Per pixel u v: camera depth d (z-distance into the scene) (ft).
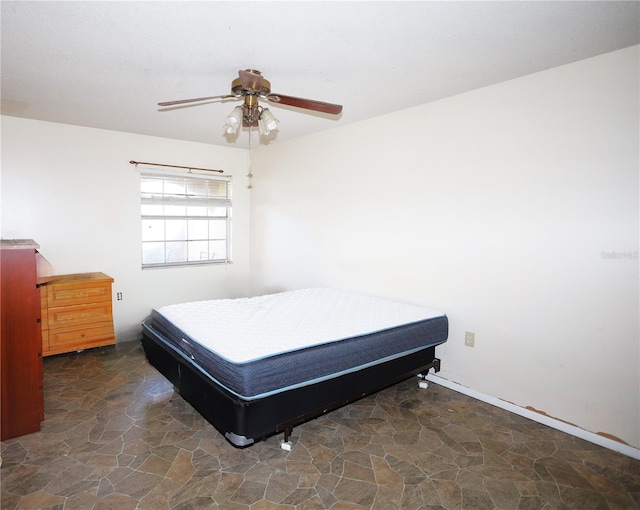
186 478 6.67
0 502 6.01
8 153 12.17
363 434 8.15
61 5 5.79
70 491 6.29
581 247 7.97
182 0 5.66
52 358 12.42
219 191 17.22
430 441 7.90
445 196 10.32
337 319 9.39
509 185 9.01
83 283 12.40
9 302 7.68
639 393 7.36
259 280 17.66
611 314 7.63
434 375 10.82
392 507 6.07
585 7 5.85
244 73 6.47
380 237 12.15
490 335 9.54
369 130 12.27
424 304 11.00
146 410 9.05
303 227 15.10
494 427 8.48
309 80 8.91
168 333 9.21
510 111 8.91
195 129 13.80
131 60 7.80
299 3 5.72
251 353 7.04
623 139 7.35
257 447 7.64
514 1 5.68
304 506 6.06
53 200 13.03
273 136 14.92
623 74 7.28
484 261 9.57
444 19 6.19
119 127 13.52
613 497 6.34
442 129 10.28
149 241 15.70
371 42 6.99
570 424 8.26
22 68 8.25
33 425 8.00
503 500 6.24
